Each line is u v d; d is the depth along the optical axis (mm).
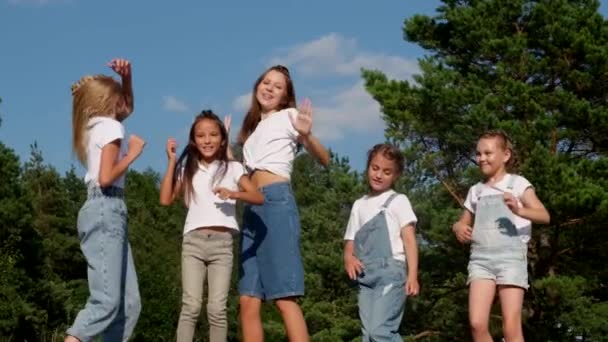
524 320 23375
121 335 6465
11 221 38156
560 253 23188
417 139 24172
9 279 36656
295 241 7008
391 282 7715
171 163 7438
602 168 21422
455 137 22859
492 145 7848
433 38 25438
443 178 24438
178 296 43125
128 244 6535
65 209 58125
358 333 26438
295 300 7066
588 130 23391
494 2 24031
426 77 23281
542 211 7383
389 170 7988
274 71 7355
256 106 7410
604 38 23875
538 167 20578
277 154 7102
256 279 7090
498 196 7746
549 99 22797
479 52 24156
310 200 43188
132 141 6441
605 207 20156
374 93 23531
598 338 23000
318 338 25875
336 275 27797
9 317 36594
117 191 6430
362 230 7914
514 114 22969
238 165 7523
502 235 7621
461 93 22594
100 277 6270
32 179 57156
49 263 52906
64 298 41688
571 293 21562
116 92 6656
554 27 23156
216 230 7402
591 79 23375
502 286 7586
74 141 6555
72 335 6168
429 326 25453
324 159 7137
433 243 24141
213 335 7391
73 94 6656
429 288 24562
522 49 22891
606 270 23859
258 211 7051
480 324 7555
